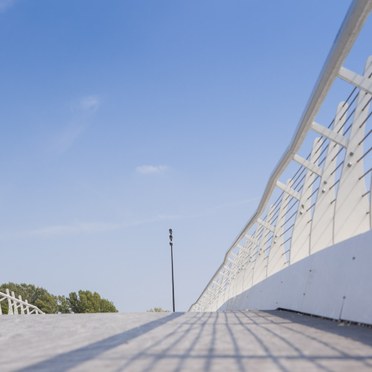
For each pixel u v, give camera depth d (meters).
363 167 10.63
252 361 3.95
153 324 9.30
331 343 5.18
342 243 8.95
